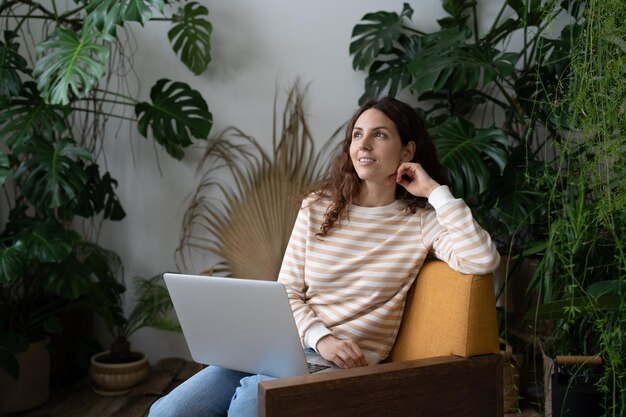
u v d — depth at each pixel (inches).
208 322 62.5
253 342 60.3
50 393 119.9
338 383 52.4
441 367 57.1
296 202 127.6
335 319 67.9
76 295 107.9
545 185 100.3
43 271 108.2
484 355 59.7
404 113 70.0
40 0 128.4
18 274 98.0
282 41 129.8
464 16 125.1
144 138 131.3
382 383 54.4
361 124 68.9
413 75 111.9
